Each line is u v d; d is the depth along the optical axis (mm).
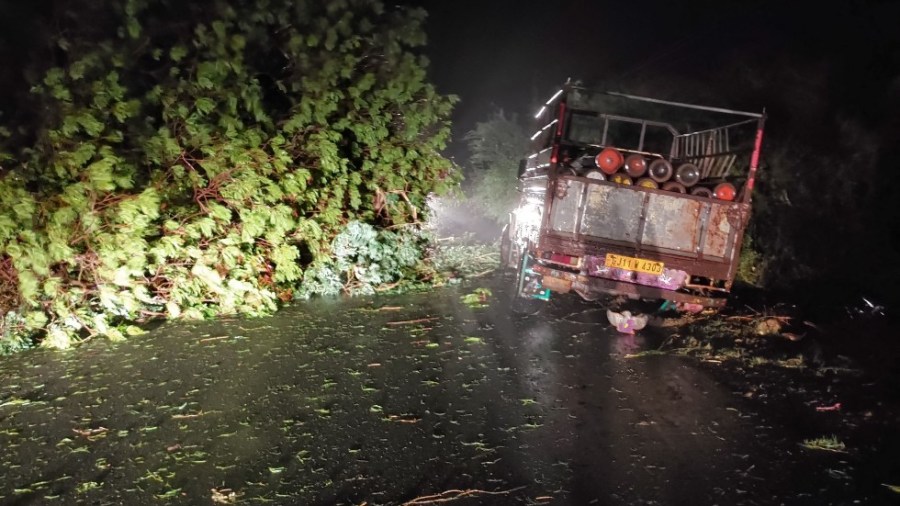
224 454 4832
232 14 9047
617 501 4285
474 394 6031
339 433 5172
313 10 9828
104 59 8188
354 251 9930
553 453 4922
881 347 7559
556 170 7770
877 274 9633
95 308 7875
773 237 11031
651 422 5535
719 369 6914
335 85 10023
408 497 4266
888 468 4777
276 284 9359
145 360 6879
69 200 7191
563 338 7906
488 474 4578
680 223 7750
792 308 9141
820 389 6332
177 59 8547
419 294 10094
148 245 7758
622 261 7738
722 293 7934
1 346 7152
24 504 4211
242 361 6844
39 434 5180
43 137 7441
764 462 4859
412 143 10984
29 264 7059
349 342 7527
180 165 8391
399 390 6094
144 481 4461
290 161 8977
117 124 8266
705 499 4336
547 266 8039
